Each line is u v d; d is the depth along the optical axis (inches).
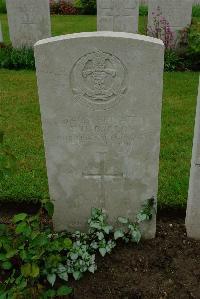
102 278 55.6
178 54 137.6
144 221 60.6
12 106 105.6
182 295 53.2
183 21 135.0
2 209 70.2
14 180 74.3
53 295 49.9
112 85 51.6
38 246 51.1
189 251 59.7
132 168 57.2
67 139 55.7
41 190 71.7
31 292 49.0
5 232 55.4
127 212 60.9
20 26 139.3
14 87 118.1
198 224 60.2
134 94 51.9
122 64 50.2
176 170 76.5
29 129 93.3
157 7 134.1
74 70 51.1
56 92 52.5
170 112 100.2
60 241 54.4
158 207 67.8
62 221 62.4
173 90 113.5
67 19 205.8
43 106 53.6
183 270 56.6
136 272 56.4
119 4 132.3
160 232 63.6
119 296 53.2
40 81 51.9
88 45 49.5
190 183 58.2
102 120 54.1
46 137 55.7
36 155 82.5
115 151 56.2
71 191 59.7
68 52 50.0
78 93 52.5
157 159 56.1
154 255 59.0
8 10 137.3
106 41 49.1
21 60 133.0
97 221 58.7
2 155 81.1
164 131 90.8
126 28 136.6
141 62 49.8
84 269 54.7
